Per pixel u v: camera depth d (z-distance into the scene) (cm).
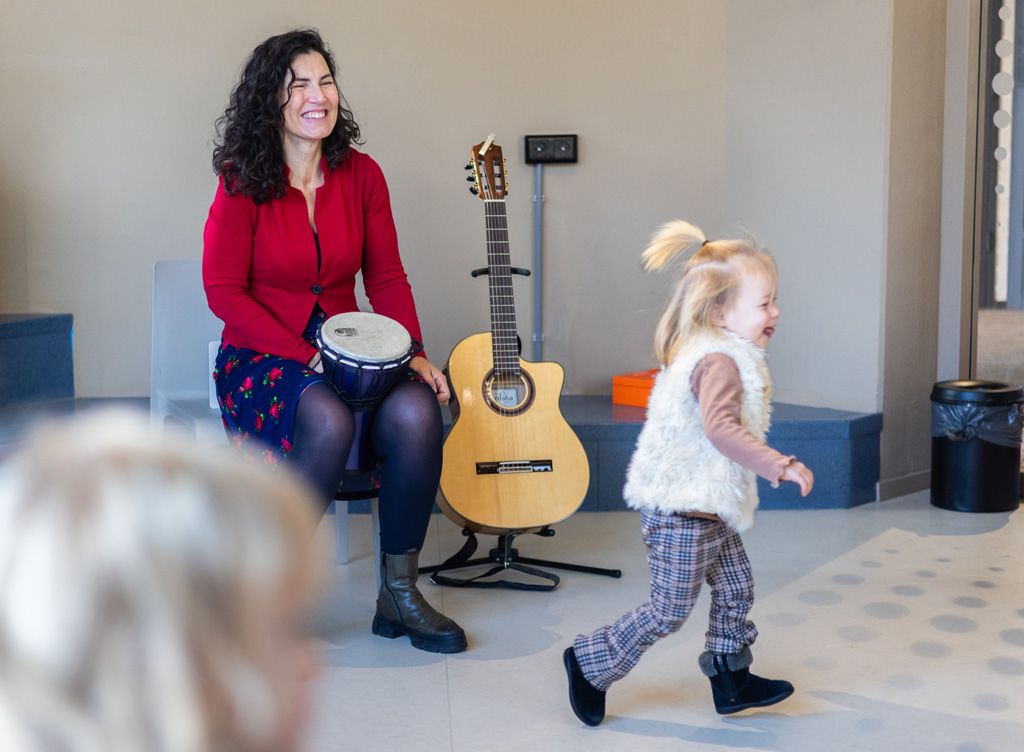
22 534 36
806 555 345
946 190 421
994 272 424
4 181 421
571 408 428
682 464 212
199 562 37
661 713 234
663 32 447
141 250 431
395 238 311
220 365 292
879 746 218
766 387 215
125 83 424
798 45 422
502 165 332
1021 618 289
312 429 258
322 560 41
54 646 35
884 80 398
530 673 255
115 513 36
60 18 420
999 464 396
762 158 438
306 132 284
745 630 228
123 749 35
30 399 409
